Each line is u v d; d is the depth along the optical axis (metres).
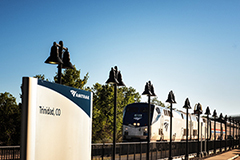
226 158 33.47
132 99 59.28
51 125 6.72
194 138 52.19
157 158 22.58
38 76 33.38
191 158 31.00
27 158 5.90
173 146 25.92
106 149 16.30
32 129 6.02
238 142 72.50
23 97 6.00
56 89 6.94
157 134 36.25
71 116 7.57
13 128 31.14
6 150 12.96
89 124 8.56
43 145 6.41
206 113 39.25
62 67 10.59
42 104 6.40
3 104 31.69
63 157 7.20
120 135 51.31
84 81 33.84
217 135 66.44
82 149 8.13
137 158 19.92
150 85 20.36
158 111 36.97
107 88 49.19
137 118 35.19
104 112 48.72
